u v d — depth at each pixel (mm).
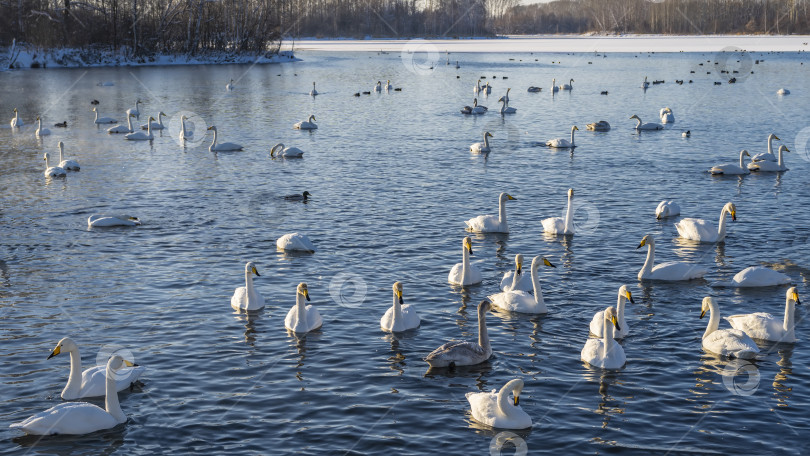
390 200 39594
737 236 33031
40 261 29516
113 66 133875
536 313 24406
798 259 29812
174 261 29609
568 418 18047
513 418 17578
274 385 19703
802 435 17281
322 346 22047
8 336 22516
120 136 62281
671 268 27375
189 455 16531
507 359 21234
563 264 29359
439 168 48188
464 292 26406
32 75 115062
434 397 19109
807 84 99000
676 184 43281
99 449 16750
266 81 111688
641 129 63812
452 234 33500
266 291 26422
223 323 23625
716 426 17688
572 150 54750
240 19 152375
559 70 131000
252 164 49969
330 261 29719
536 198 40094
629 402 18797
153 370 20516
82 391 18984
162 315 24219
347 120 71688
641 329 23219
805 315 24219
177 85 104000
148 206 38438
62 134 63031
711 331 22109
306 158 52031
